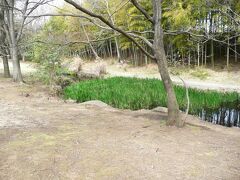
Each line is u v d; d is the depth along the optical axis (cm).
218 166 528
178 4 1672
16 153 593
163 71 763
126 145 632
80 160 554
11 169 520
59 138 688
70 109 1055
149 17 747
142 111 1029
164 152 592
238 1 1664
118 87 1486
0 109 1030
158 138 681
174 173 498
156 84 1556
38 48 1590
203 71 2312
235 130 775
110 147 620
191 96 1287
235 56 2500
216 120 1080
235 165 533
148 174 494
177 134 713
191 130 753
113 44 3825
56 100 1276
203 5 1650
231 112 1186
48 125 814
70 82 1856
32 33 1812
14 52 1788
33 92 1464
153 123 827
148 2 2353
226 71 2289
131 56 3441
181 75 2264
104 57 3641
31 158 566
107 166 526
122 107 1202
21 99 1253
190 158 562
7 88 1559
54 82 1692
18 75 1819
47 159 561
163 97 1251
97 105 1140
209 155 579
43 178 484
